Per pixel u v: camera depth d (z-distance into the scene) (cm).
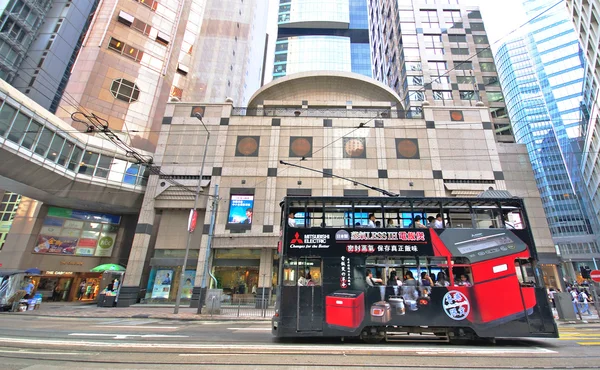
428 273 939
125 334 1021
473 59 4916
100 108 3047
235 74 5200
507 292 916
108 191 2569
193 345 838
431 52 4938
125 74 3303
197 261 2347
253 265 2353
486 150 2536
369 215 1022
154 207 2438
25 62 3369
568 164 7112
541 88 8006
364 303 923
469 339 970
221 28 5362
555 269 2636
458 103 4575
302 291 948
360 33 11094
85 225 2798
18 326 1196
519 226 977
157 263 2352
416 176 2461
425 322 898
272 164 2514
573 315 1565
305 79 3136
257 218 2373
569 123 7206
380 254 954
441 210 1009
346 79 3122
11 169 2017
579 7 3638
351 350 794
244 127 2634
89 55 3169
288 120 2655
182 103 2714
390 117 2681
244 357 711
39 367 608
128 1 3566
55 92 3425
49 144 2188
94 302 2625
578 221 6725
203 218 2461
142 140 3216
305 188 2445
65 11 3694
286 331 914
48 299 2586
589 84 4747
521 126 8181
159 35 3719
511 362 687
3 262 2436
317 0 11162
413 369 622
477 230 973
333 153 2538
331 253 969
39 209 2591
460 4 5297
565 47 7694
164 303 2320
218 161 2528
